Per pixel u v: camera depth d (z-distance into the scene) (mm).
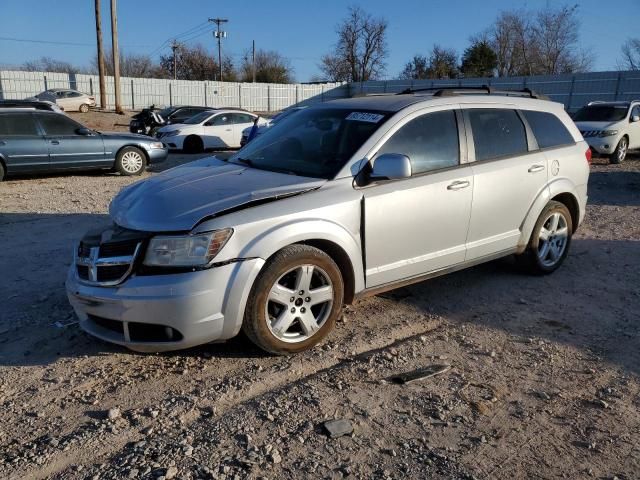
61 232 7449
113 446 3025
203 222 3605
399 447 3051
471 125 4988
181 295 3514
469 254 4992
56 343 4191
